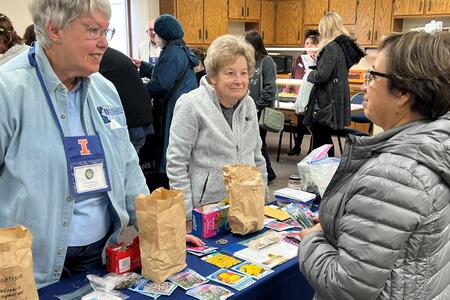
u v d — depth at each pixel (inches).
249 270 52.0
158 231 47.6
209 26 286.8
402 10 268.8
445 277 38.6
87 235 51.1
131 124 113.9
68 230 49.0
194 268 52.3
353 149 41.2
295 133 225.8
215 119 73.4
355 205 37.7
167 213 48.2
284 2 319.9
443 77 36.8
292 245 59.4
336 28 157.8
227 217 63.5
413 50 37.4
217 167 74.4
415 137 37.1
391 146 38.0
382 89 39.7
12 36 104.6
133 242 51.5
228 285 48.4
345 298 38.3
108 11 45.8
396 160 36.7
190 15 275.1
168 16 131.6
